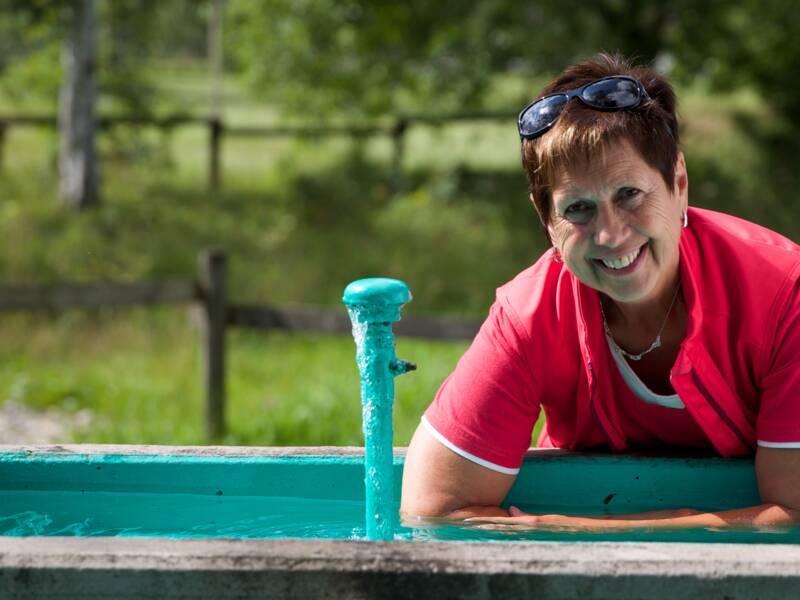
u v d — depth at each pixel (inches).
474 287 626.5
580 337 133.8
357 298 114.2
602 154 119.4
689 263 129.3
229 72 1210.0
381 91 871.1
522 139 126.6
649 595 95.7
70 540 100.3
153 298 372.2
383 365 116.6
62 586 96.9
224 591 96.7
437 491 136.1
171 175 908.6
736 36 867.4
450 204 838.5
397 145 895.1
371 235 751.1
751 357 130.3
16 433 372.5
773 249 131.7
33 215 728.3
